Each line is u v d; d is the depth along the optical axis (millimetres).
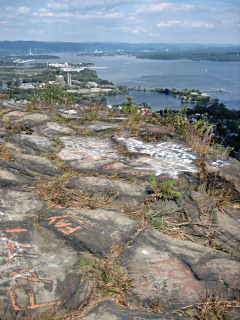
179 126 5949
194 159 4191
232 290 1960
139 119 6484
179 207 3029
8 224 2410
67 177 3459
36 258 2064
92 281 1936
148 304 1818
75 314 1675
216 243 2605
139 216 2783
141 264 2152
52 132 5203
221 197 3492
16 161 3758
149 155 4344
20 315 1613
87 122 6090
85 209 2830
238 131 52219
